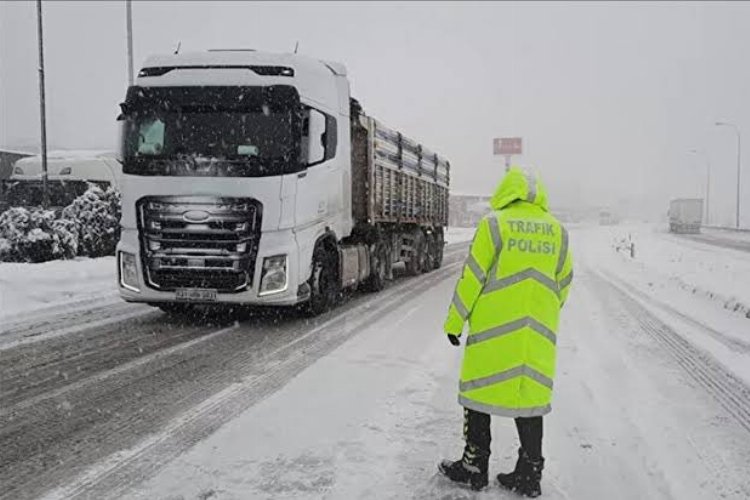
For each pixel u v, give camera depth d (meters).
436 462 4.62
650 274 19.89
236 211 9.18
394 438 5.05
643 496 4.19
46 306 10.98
